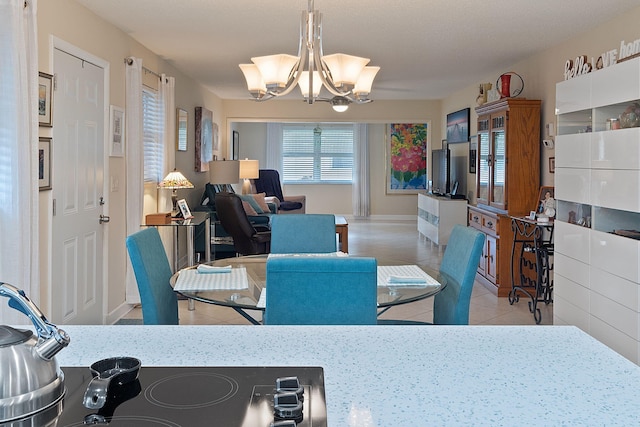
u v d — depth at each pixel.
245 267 3.11
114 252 4.88
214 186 8.50
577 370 1.05
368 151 13.18
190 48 5.80
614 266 3.55
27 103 3.19
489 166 6.32
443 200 8.55
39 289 3.41
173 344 1.20
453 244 2.98
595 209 3.84
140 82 5.14
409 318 4.85
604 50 4.73
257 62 3.33
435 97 10.00
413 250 8.82
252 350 1.17
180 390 0.94
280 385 0.91
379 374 1.03
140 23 4.76
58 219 3.83
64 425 0.81
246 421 0.82
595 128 3.84
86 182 4.29
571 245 4.17
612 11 4.36
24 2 3.19
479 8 4.29
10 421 0.82
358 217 13.26
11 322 3.08
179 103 7.20
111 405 0.88
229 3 4.18
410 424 0.82
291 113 10.39
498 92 6.23
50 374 0.88
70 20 3.99
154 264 2.73
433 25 4.82
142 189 5.18
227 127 10.42
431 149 10.40
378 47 5.74
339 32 5.09
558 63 5.55
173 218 5.65
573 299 4.14
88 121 4.31
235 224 6.46
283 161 13.38
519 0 4.07
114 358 1.01
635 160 3.34
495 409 0.88
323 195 13.41
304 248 3.87
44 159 3.59
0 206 3.12
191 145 7.86
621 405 0.90
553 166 5.57
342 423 0.82
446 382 0.99
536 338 1.25
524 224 5.40
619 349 3.50
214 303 2.36
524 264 5.76
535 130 5.86
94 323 4.49
